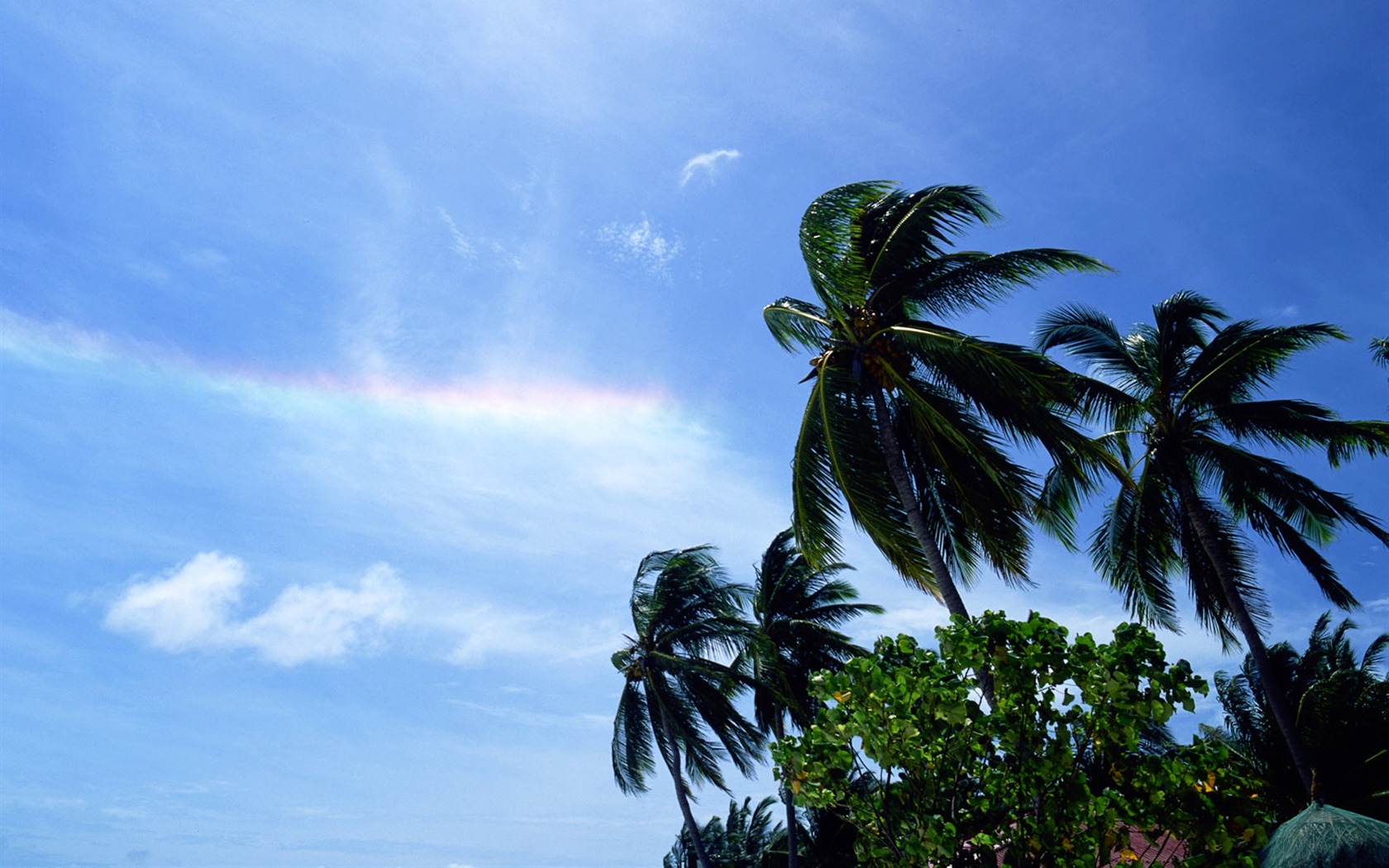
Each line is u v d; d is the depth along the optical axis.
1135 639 7.86
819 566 16.56
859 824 8.52
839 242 15.48
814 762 8.32
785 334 18.31
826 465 16.12
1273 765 22.66
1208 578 21.17
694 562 29.72
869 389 16.86
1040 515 20.14
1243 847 7.59
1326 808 6.82
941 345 15.09
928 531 15.88
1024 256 16.11
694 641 29.02
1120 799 7.87
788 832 29.53
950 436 15.98
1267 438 19.48
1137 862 7.82
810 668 30.25
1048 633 8.16
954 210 16.72
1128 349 21.53
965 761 8.30
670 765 28.92
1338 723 21.83
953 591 15.05
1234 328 19.58
